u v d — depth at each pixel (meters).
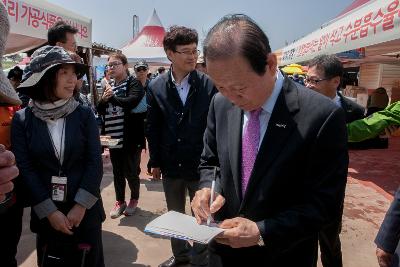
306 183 1.39
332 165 1.35
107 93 4.07
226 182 1.57
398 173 6.60
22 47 6.00
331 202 1.35
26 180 2.18
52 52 2.17
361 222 4.25
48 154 2.23
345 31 4.66
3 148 1.00
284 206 1.43
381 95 6.47
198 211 1.48
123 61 4.29
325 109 1.35
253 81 1.23
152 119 3.12
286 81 1.44
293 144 1.35
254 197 1.43
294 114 1.38
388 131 2.36
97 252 2.40
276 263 1.52
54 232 2.29
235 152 1.53
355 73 20.16
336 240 2.30
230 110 1.60
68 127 2.27
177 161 3.02
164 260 3.39
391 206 1.79
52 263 2.25
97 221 2.40
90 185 2.28
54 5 5.29
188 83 2.93
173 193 3.18
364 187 5.69
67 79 2.22
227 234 1.31
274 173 1.38
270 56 1.25
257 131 1.47
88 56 6.53
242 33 1.19
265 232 1.31
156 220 1.45
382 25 3.64
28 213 4.43
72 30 3.47
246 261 1.57
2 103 1.07
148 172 6.04
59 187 2.25
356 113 2.75
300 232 1.33
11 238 2.19
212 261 1.66
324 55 2.79
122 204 4.45
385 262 1.80
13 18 4.23
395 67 13.85
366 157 7.99
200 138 2.96
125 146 4.21
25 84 2.14
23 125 2.25
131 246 3.63
